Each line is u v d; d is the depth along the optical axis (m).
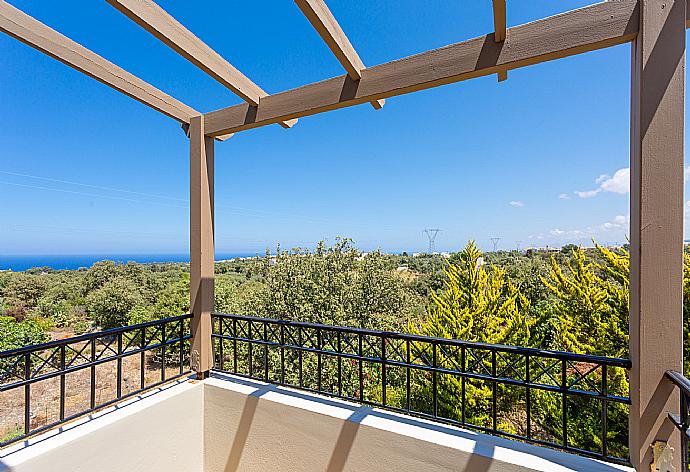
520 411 7.46
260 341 2.45
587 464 1.47
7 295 14.34
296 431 2.03
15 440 1.61
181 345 2.52
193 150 2.66
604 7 1.49
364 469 1.81
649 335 1.37
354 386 7.92
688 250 6.13
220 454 2.31
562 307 8.67
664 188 1.38
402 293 10.73
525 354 1.63
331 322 9.19
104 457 1.82
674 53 1.39
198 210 2.62
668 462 1.32
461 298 8.12
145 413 2.03
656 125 1.39
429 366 1.88
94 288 15.73
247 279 11.35
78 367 1.90
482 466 1.54
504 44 1.67
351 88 2.07
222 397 2.33
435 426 1.79
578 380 1.58
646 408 1.36
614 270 7.51
